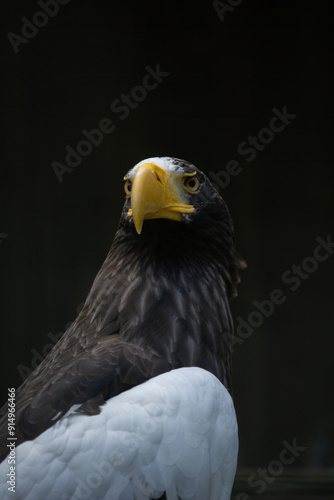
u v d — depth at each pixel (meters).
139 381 4.75
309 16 12.99
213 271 5.55
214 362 5.28
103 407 4.45
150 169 5.26
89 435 4.32
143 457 4.36
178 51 12.97
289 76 13.02
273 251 13.05
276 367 12.91
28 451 4.31
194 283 5.41
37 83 12.95
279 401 12.91
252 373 12.91
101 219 12.99
